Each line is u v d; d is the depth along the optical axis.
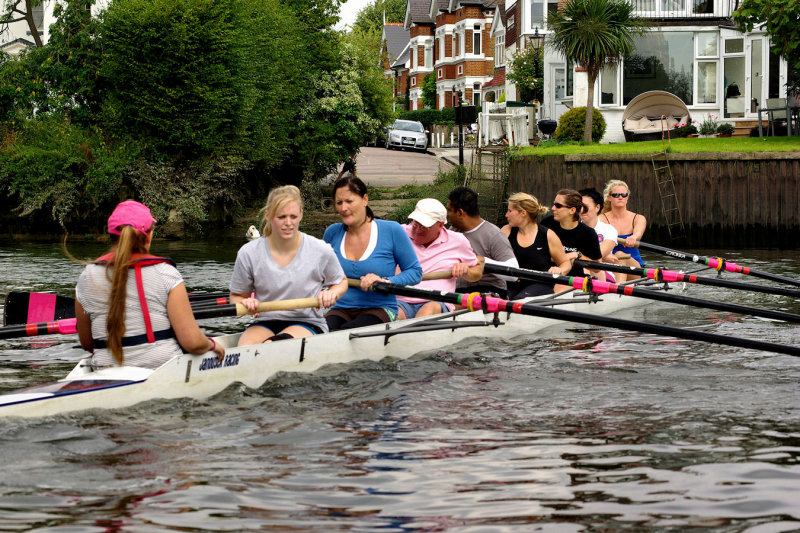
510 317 8.69
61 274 14.40
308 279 6.51
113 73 24.28
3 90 25.19
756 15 23.80
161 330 5.58
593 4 26.55
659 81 30.17
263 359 6.20
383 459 4.76
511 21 48.28
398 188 30.59
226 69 24.67
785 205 21.69
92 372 5.56
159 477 4.43
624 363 7.39
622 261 11.44
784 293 9.30
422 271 7.82
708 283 9.56
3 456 4.66
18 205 24.78
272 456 4.79
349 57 30.91
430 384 6.55
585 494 4.24
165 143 24.39
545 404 5.98
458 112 27.98
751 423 5.48
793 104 27.67
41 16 35.06
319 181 32.22
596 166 22.42
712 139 26.42
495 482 4.41
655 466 4.65
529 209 9.26
